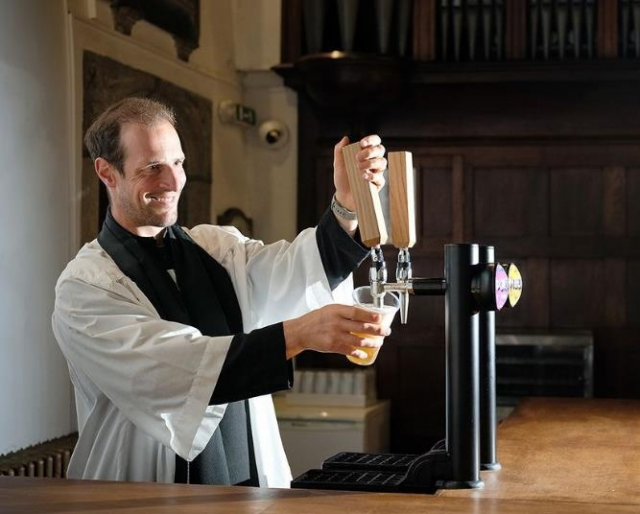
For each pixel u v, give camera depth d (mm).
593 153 6785
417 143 6938
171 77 6062
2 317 4457
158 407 2426
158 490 2121
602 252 6781
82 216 5059
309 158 7082
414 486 2176
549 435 3020
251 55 7051
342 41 6730
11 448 4508
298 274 2785
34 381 4695
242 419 2785
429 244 6922
